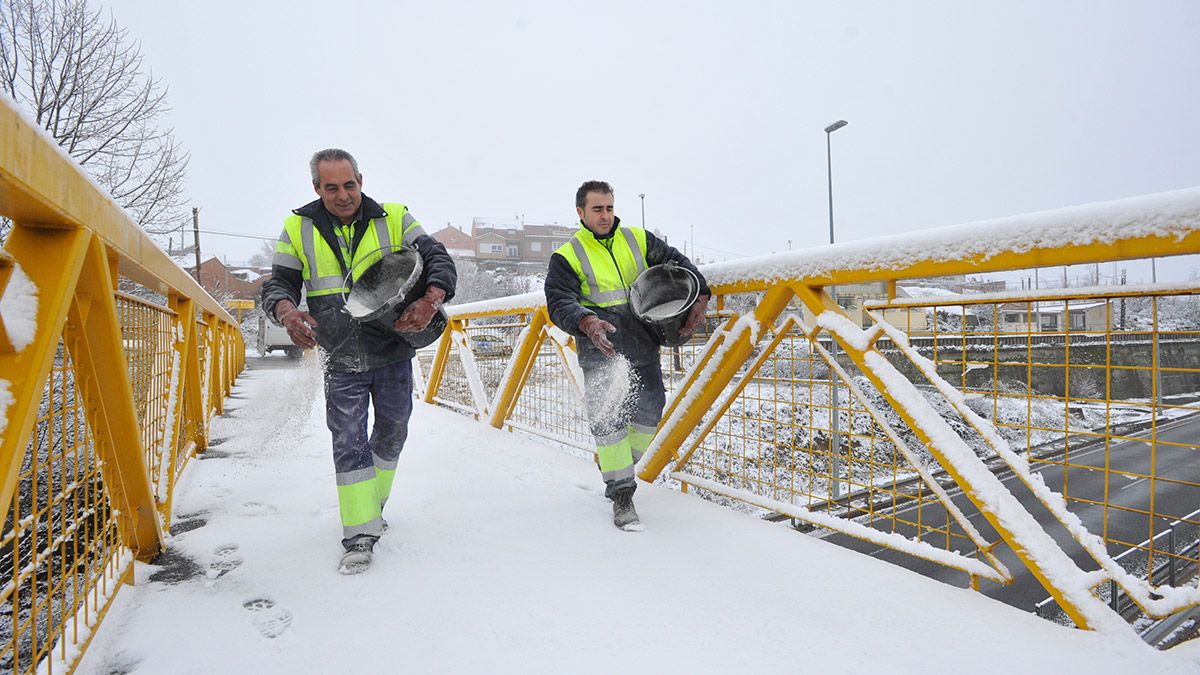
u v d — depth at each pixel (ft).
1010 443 6.98
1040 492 6.23
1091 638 5.65
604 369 9.02
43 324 4.17
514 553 7.82
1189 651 5.40
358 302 7.79
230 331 28.99
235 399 25.11
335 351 7.77
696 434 10.69
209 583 6.95
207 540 8.30
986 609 6.28
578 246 9.37
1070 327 6.14
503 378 17.21
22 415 3.83
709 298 8.99
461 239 290.56
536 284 234.38
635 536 8.44
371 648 5.58
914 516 34.50
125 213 6.25
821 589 6.76
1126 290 5.57
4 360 3.98
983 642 5.64
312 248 7.89
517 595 6.62
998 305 6.56
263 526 8.89
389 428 8.38
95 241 5.13
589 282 9.30
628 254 9.55
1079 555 7.64
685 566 7.40
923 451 9.54
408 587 6.84
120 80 44.24
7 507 3.81
